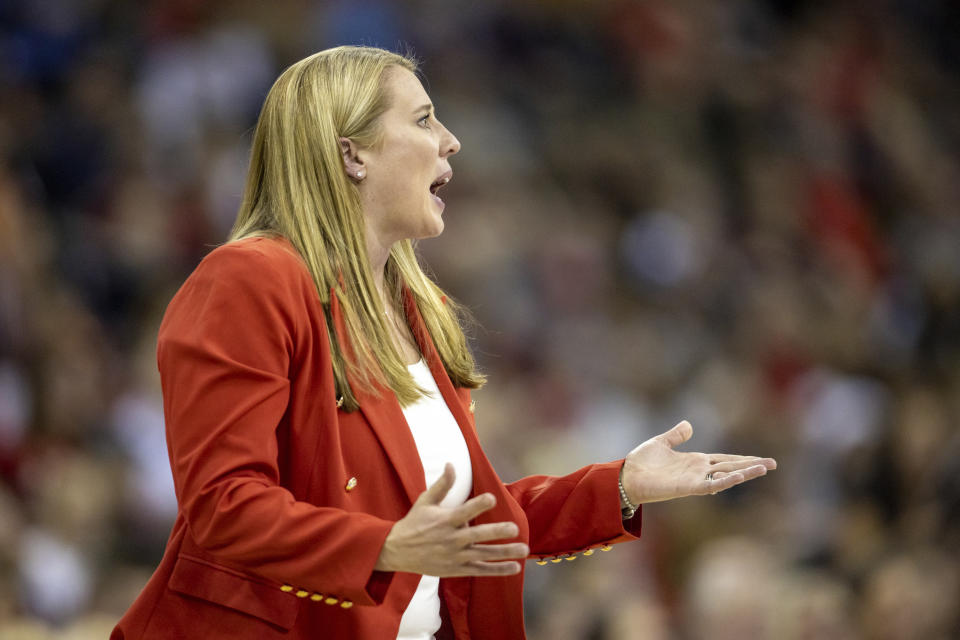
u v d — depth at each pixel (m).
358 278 7.30
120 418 24.84
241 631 6.68
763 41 47.34
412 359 7.84
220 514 6.28
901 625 14.41
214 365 6.56
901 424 21.64
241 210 7.68
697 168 42.47
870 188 44.09
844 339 33.41
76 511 21.83
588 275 35.50
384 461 7.05
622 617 17.27
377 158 7.46
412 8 40.78
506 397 28.38
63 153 31.89
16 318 25.53
